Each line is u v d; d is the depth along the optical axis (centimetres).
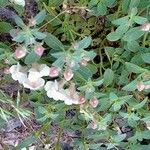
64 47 18
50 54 18
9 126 22
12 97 20
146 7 18
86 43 16
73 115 20
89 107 18
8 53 17
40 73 17
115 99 18
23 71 17
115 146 21
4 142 22
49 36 17
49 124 20
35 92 19
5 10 19
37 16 16
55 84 17
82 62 17
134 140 20
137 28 17
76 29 19
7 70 18
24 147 20
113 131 20
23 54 16
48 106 19
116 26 19
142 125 20
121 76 19
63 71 17
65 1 17
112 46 19
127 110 19
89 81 17
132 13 16
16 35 16
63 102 19
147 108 20
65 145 22
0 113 18
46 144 21
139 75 17
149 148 20
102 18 19
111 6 18
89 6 18
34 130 21
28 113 18
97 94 18
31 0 19
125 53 18
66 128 21
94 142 21
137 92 19
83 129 20
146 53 17
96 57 20
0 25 18
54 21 18
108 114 19
